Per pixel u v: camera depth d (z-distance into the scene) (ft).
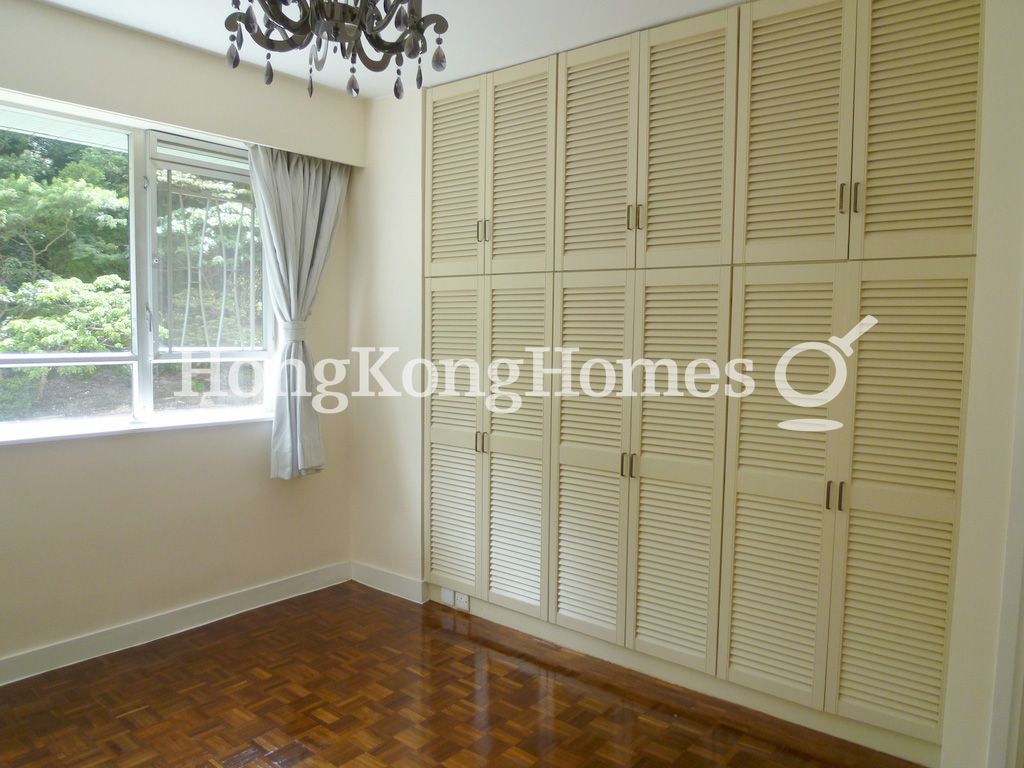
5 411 8.93
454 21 8.68
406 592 11.95
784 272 8.06
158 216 10.17
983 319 6.47
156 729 7.98
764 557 8.36
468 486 11.10
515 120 10.21
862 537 7.70
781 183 8.05
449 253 11.10
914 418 7.36
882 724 7.62
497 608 11.00
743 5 8.16
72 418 9.51
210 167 10.64
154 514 10.12
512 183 10.28
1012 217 6.30
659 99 8.87
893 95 7.34
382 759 7.52
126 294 9.97
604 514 9.62
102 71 8.83
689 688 9.09
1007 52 6.26
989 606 6.54
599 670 9.56
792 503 8.13
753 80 8.18
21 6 8.16
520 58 9.93
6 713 8.21
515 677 9.32
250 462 11.25
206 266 10.77
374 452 12.31
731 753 7.72
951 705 6.80
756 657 8.47
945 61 7.04
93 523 9.50
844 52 7.57
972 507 6.59
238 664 9.54
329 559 12.51
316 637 10.42
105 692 8.74
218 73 10.00
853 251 7.61
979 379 6.50
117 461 9.70
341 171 11.98
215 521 10.84
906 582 7.45
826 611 7.95
